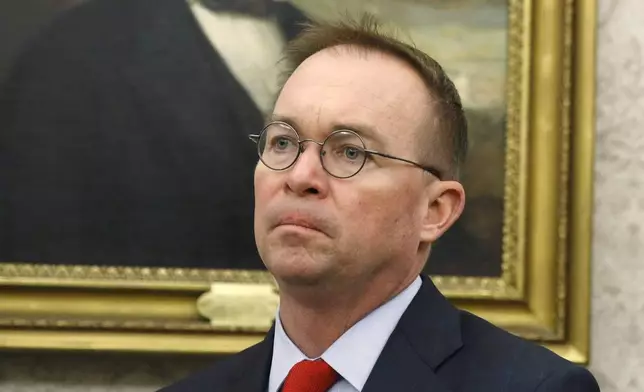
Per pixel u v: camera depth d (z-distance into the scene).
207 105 3.65
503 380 2.14
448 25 3.68
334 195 2.15
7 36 3.65
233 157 3.64
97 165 3.62
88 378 3.62
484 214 3.62
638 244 3.64
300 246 2.13
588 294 3.55
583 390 2.11
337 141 2.17
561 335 3.53
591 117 3.60
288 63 2.62
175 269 3.59
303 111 2.19
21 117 3.62
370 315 2.31
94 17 3.67
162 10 3.68
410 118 2.25
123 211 3.61
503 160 3.63
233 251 3.61
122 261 3.59
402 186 2.21
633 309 3.62
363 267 2.19
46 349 3.46
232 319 3.52
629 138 3.68
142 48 3.67
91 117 3.63
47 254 3.58
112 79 3.65
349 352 2.28
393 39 2.37
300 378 2.26
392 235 2.21
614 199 3.67
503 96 3.65
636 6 3.68
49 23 3.66
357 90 2.21
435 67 2.41
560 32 3.64
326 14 3.69
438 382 2.19
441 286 3.58
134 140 3.63
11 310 3.52
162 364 3.64
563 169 3.58
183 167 3.63
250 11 3.69
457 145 2.45
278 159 2.21
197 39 3.68
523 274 3.57
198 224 3.62
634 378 3.61
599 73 3.70
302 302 2.26
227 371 2.65
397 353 2.26
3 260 3.56
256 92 3.67
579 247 3.57
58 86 3.64
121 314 3.53
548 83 3.62
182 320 3.54
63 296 3.54
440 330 2.32
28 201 3.60
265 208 2.20
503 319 3.56
